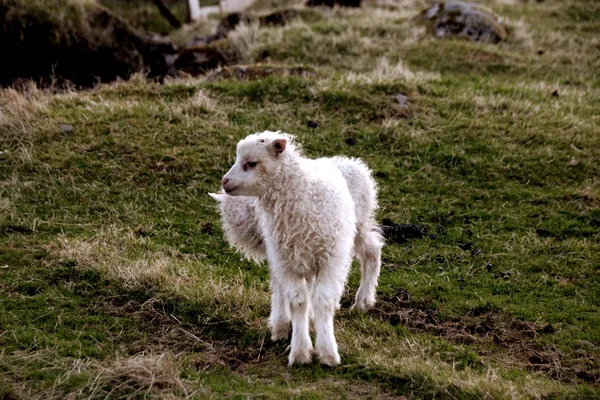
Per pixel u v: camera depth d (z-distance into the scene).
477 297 6.02
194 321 5.29
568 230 7.18
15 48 12.06
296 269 4.80
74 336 4.95
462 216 7.44
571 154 8.64
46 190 7.43
